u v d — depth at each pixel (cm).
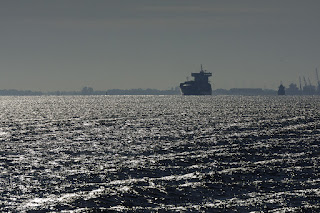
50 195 13500
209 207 12231
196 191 13788
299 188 13988
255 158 19400
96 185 14650
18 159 19875
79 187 14412
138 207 12312
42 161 19312
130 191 13825
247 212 11812
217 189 14012
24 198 13188
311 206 12250
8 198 13175
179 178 15538
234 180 15150
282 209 12019
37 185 14738
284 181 14900
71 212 11969
